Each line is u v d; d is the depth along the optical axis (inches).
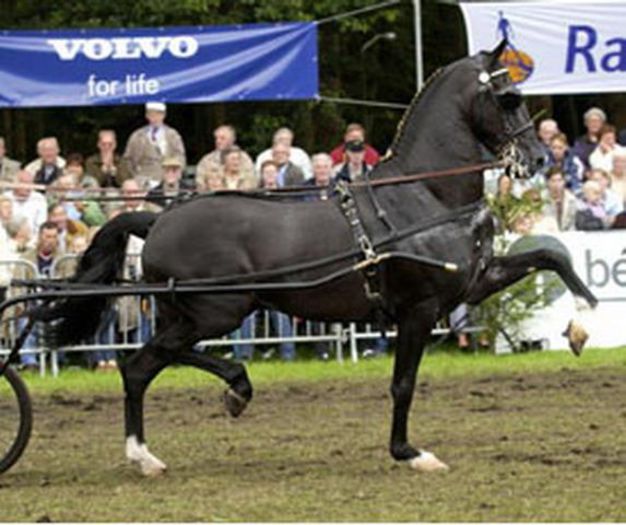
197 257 469.4
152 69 787.4
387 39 1071.6
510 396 609.0
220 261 467.8
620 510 398.0
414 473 458.6
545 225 750.5
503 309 741.3
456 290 470.0
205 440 530.6
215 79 789.9
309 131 1013.8
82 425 573.0
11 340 717.9
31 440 538.6
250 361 739.4
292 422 564.1
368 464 476.7
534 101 1016.9
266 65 791.7
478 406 586.2
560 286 748.6
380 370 696.4
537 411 569.6
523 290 742.5
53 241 732.7
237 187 767.7
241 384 478.6
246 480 456.1
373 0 993.5
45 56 785.6
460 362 713.6
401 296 468.4
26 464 493.4
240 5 969.5
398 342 471.8
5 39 783.1
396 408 469.7
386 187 470.3
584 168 808.9
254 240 467.5
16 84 784.9
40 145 781.9
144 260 474.3
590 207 773.9
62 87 786.8
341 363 724.0
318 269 464.4
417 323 468.4
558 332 751.1
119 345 725.3
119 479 465.1
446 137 471.2
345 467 473.1
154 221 481.1
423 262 464.4
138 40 787.4
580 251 751.1
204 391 652.7
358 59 1065.5
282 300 471.5
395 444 469.7
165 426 562.9
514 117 470.9
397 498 421.4
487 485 436.1
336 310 469.1
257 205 473.1
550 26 781.9
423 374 676.1
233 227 469.1
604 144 807.1
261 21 965.8
